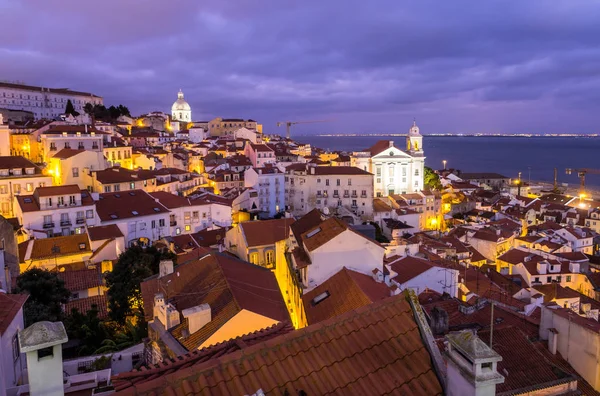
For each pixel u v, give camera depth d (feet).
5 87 629.10
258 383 34.37
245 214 371.15
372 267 135.03
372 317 41.86
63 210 253.24
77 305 162.71
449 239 304.30
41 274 143.54
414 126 536.42
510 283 215.92
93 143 386.32
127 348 111.65
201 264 123.85
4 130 373.40
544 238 315.17
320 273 131.85
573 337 86.07
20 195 267.80
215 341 85.87
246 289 105.50
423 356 39.14
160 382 33.55
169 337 90.79
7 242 169.89
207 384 33.78
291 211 426.92
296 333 38.99
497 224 357.82
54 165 334.24
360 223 392.06
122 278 152.97
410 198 439.63
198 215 303.68
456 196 532.32
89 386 84.84
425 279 165.89
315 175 418.10
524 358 79.97
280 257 181.06
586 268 258.57
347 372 36.68
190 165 522.47
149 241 270.46
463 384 33.42
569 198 521.24
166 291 116.47
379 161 484.33
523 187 643.04
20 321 91.56
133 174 338.75
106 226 238.27
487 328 91.40
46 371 33.45
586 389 81.25
